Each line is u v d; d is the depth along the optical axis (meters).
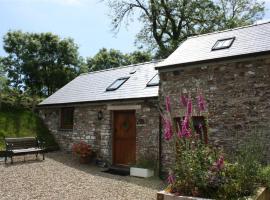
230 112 8.85
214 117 9.12
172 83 10.16
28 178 9.41
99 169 11.59
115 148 12.44
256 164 6.02
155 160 10.58
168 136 5.84
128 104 11.74
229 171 5.93
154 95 10.70
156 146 10.59
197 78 9.59
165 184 9.16
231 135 8.77
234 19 23.33
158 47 24.02
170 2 23.11
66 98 14.94
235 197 5.37
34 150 12.27
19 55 30.64
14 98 18.30
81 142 13.44
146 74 13.02
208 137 9.16
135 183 9.25
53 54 30.72
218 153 6.40
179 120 9.93
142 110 11.24
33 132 15.19
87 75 17.02
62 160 12.78
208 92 9.31
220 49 9.88
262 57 8.37
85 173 10.61
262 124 8.28
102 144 12.62
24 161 12.24
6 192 7.86
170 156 9.98
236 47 9.54
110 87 13.42
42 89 30.55
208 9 23.30
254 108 8.45
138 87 12.08
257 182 6.00
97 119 12.99
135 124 11.80
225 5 23.69
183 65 9.74
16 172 10.20
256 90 8.47
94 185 8.82
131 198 7.49
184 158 5.93
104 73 15.87
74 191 8.09
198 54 10.15
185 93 9.80
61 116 15.21
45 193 7.84
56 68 30.14
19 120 15.59
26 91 29.92
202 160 5.87
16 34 30.89
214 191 5.60
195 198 5.41
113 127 12.56
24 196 7.53
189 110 5.98
